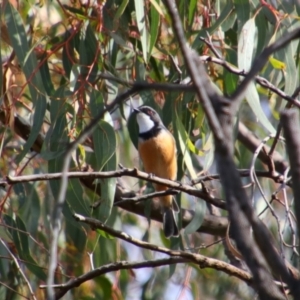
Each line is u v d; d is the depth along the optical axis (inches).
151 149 443.5
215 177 331.9
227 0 382.9
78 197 379.2
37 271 400.2
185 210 466.3
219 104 166.9
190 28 400.2
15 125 440.1
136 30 428.5
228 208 159.2
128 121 450.9
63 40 420.2
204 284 548.1
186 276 482.3
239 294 543.5
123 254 516.7
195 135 444.5
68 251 470.6
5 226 383.9
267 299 161.9
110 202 362.6
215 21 391.9
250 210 159.0
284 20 388.5
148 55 379.2
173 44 462.3
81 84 380.2
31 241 447.2
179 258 305.1
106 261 465.7
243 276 308.5
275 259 164.4
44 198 481.4
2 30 411.8
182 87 165.2
